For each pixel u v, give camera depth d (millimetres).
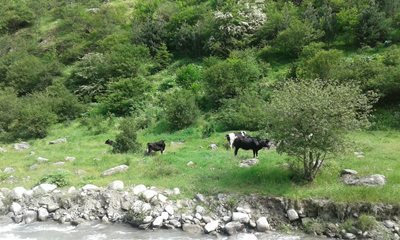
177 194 13641
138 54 34594
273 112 12938
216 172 15102
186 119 24141
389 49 26969
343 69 22609
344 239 11133
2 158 21094
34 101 30516
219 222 12250
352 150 12992
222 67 26531
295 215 12078
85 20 45594
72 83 35281
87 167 17609
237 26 33156
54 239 11961
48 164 18703
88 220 13164
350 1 31859
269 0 36719
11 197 14570
